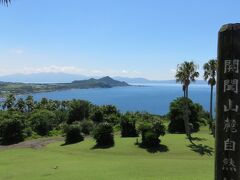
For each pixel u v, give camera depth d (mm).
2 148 74875
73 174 42906
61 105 139625
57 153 62781
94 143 66812
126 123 75125
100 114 103188
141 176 39531
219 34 7938
